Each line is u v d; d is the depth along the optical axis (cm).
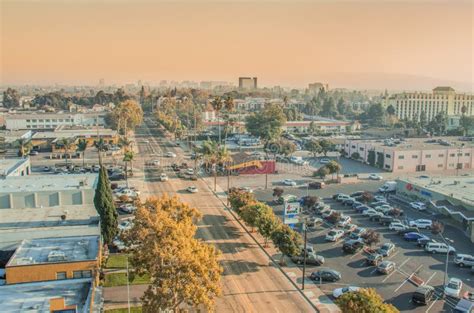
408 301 4994
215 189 10000
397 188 9962
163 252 3966
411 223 7600
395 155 12600
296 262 6031
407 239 7000
